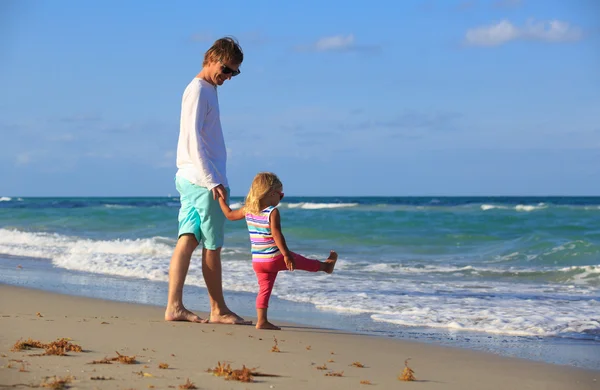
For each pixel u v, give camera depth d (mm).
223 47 4879
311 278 8602
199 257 10703
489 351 4305
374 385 3139
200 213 4973
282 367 3451
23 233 16719
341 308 6223
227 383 2984
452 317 5711
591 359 4066
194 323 4926
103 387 2781
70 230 19750
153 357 3512
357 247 14766
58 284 7875
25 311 5461
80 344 3822
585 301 6750
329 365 3588
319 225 19906
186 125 4867
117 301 6398
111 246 13109
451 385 3262
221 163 4961
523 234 16469
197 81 4895
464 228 18719
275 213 4703
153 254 12320
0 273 9078
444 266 10672
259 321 4832
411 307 6262
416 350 4250
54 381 2814
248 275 8648
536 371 3682
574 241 12586
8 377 2891
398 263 11242
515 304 6504
